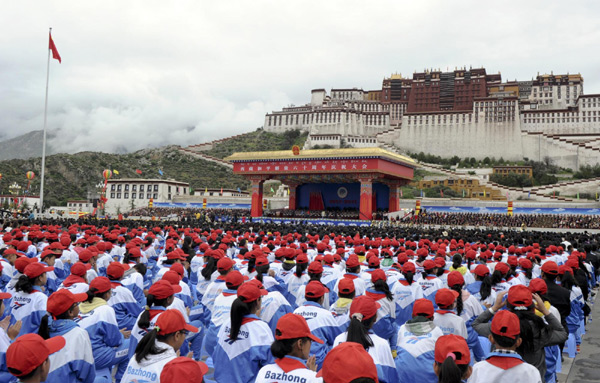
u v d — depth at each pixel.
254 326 6.17
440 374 4.85
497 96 167.88
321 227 36.28
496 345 5.36
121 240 19.11
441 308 7.38
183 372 4.16
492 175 136.75
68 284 8.98
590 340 12.95
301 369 4.90
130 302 8.98
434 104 187.12
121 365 8.34
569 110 160.88
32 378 4.53
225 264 9.44
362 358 3.78
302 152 64.88
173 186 108.12
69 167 155.88
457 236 25.95
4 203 95.62
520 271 13.12
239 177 157.75
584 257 18.03
